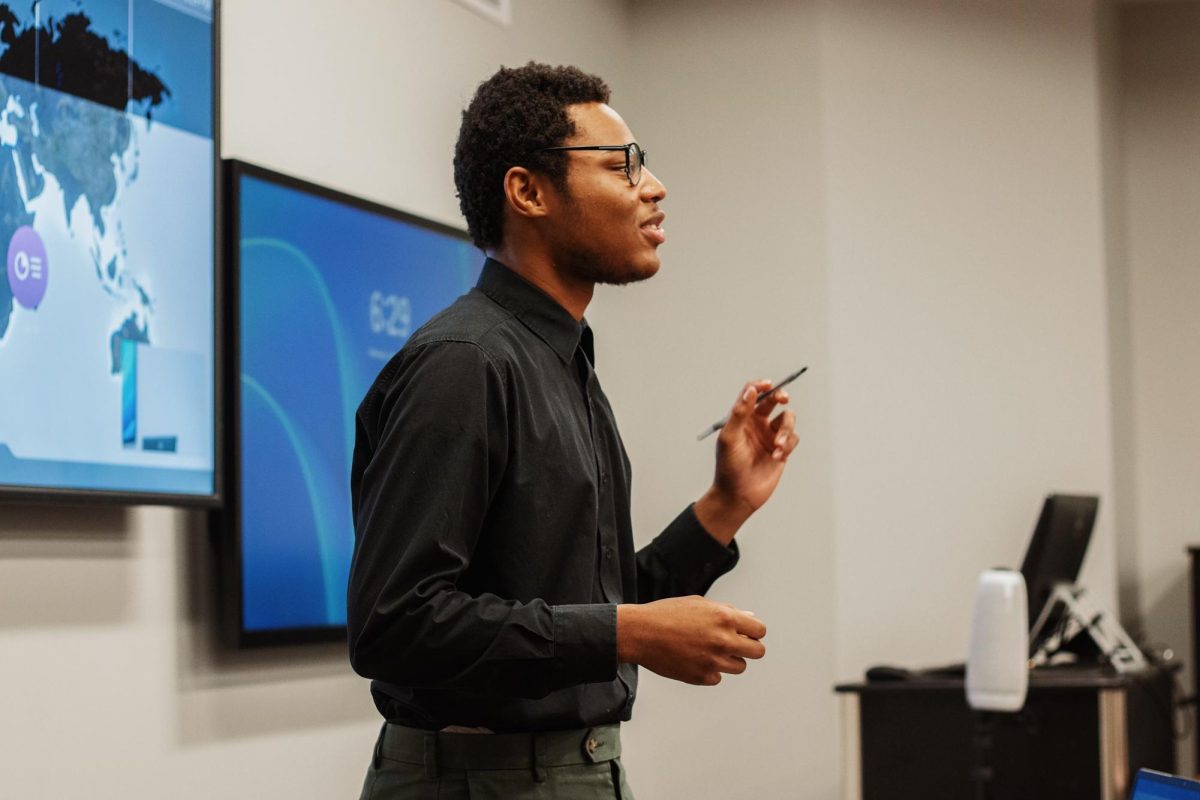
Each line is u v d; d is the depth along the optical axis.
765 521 5.03
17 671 2.67
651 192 1.73
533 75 1.75
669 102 5.32
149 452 2.90
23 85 2.67
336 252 3.53
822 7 5.20
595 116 1.73
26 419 2.64
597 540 1.63
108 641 2.87
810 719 4.89
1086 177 5.36
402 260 3.77
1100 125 5.41
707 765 5.00
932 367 5.16
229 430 3.16
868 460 5.05
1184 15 6.03
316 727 3.45
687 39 5.32
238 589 3.13
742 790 4.95
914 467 5.10
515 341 1.62
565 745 1.59
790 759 4.90
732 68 5.26
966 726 4.04
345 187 3.66
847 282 5.11
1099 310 5.30
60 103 2.75
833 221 5.12
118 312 2.85
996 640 3.66
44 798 2.71
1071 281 5.31
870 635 4.96
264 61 3.41
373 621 1.44
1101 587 5.21
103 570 2.87
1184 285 5.95
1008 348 5.25
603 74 5.15
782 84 5.20
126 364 2.86
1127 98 6.04
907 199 5.22
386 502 1.48
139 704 2.94
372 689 1.67
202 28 3.11
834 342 5.06
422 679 1.45
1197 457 5.87
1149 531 5.89
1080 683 3.89
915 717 4.10
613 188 1.70
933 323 5.19
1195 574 5.39
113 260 2.85
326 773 3.47
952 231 5.25
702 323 5.20
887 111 5.23
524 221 1.72
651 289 5.28
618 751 1.66
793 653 4.94
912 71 5.28
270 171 3.32
